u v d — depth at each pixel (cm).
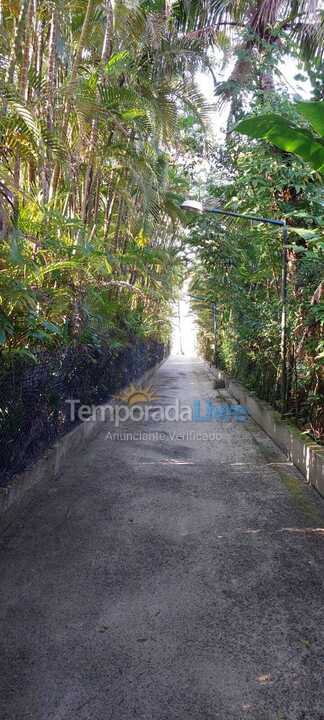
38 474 346
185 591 215
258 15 670
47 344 363
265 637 183
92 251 380
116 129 491
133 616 196
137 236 773
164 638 182
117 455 463
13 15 351
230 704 149
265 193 528
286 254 520
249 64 691
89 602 205
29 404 334
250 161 523
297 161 485
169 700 151
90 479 383
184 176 940
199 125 702
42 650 174
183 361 2427
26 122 284
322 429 412
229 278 831
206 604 205
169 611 200
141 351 1038
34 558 246
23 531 280
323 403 413
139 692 154
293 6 647
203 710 147
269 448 499
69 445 439
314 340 430
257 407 642
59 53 427
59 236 409
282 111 510
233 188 662
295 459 428
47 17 405
